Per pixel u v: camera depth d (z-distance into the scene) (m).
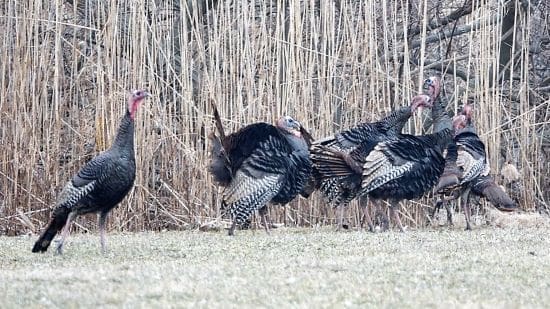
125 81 42.22
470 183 41.19
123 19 44.28
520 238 34.38
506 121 48.56
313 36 43.56
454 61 45.44
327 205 43.84
